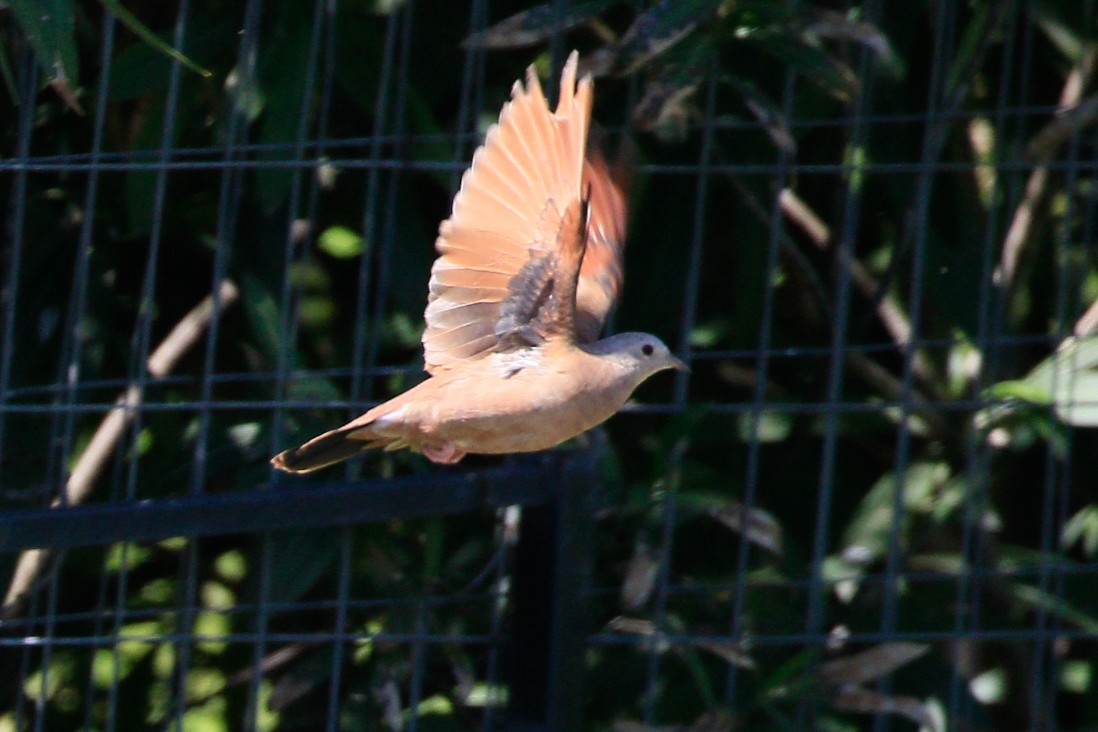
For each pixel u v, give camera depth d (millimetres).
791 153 8453
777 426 9320
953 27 8867
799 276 9383
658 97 8094
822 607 9039
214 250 9422
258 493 7664
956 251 9422
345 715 9008
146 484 9086
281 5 8820
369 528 8742
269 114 8523
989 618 9328
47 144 9469
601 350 6008
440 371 5926
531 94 5707
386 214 8539
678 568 9531
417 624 8656
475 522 9141
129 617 9305
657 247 9492
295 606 8211
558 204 5742
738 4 8203
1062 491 8781
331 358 9445
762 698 8633
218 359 9594
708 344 9523
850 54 9141
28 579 9258
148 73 8656
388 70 8289
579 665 8102
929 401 9461
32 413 8867
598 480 8352
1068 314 9797
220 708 9680
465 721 8867
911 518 9406
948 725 9203
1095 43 9406
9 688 9375
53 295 9461
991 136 9539
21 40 8453
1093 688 9406
